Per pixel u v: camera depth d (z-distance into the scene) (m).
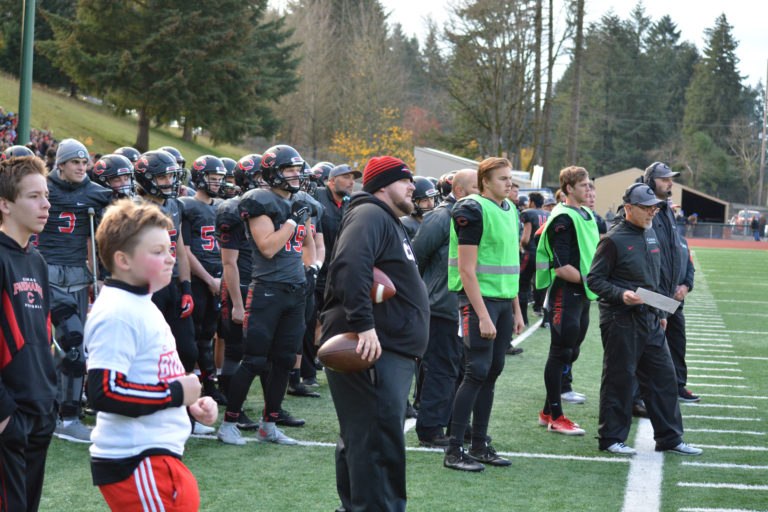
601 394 5.61
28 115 10.83
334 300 3.63
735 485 4.84
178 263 5.47
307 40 52.62
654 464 5.27
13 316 3.07
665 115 79.88
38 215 3.13
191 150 42.41
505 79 39.28
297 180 5.41
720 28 82.19
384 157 3.69
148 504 2.56
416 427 5.73
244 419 5.97
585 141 77.31
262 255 5.41
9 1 40.50
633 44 83.12
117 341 2.50
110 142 35.56
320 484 4.67
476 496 4.53
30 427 3.11
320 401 7.02
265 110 41.75
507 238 4.96
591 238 5.88
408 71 75.94
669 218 5.94
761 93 88.56
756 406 7.23
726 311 14.54
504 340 5.08
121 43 34.38
